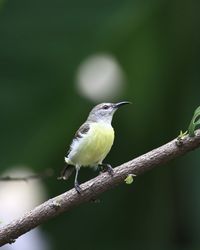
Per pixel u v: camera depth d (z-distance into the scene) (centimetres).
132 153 1286
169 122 1270
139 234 1268
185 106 1243
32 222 709
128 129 1288
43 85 1227
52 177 1284
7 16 1219
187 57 1278
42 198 1305
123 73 1276
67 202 717
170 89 1276
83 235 1286
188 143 699
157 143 1277
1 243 709
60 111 1241
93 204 1288
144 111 1284
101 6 1240
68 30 1234
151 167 714
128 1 1255
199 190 1189
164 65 1283
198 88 1251
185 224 1224
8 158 1239
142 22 1262
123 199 1284
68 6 1229
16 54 1218
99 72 1265
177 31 1282
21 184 1302
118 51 1268
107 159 1288
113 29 1248
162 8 1268
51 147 1252
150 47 1277
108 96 1262
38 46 1222
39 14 1224
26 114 1234
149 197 1268
